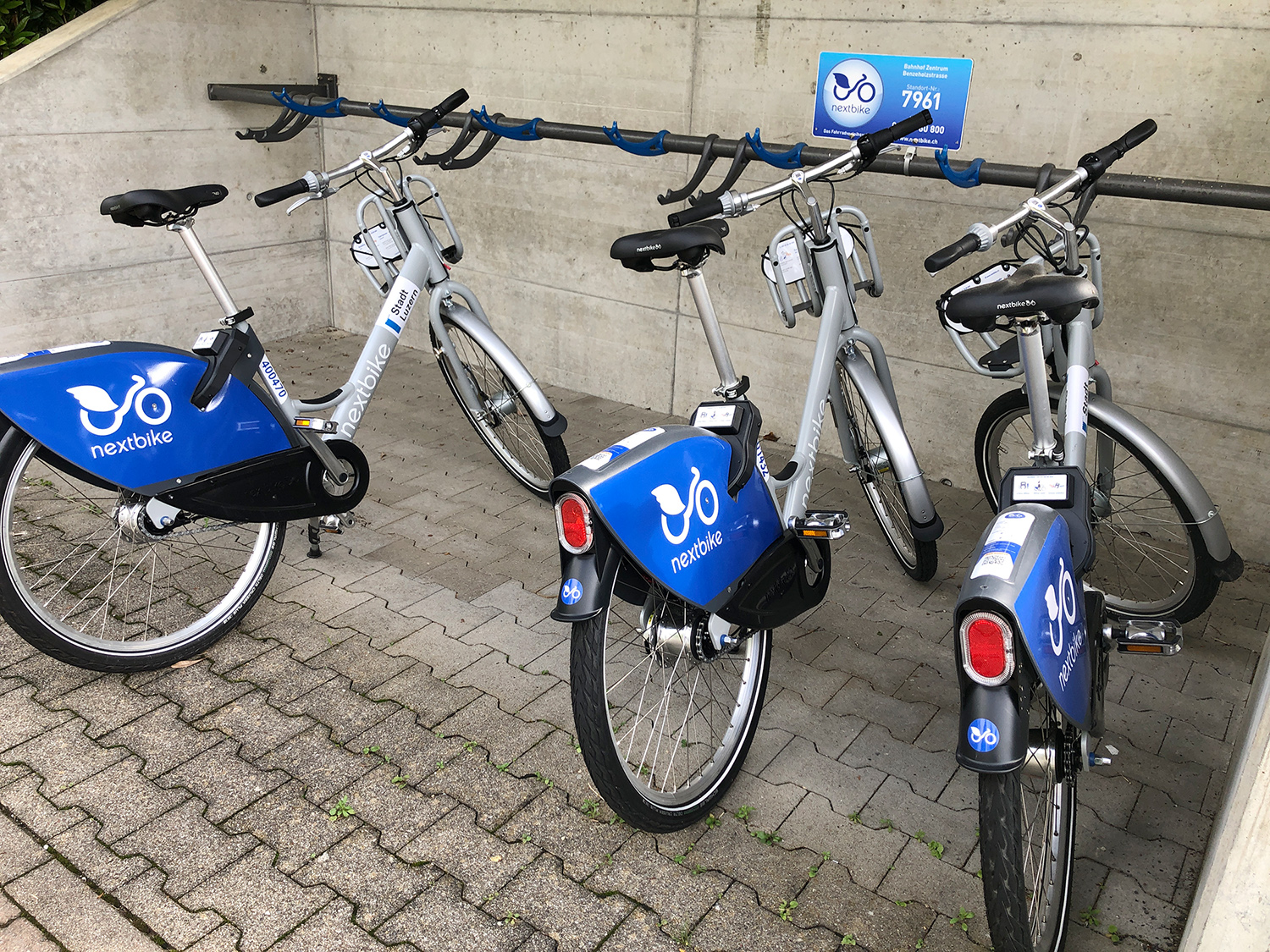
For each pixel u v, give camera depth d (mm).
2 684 2635
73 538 3408
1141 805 2295
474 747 2434
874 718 2594
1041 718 1870
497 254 5020
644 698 2635
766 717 2590
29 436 2352
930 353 3883
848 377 3074
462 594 3156
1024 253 3553
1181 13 3066
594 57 4348
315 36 5367
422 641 2889
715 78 4055
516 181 4805
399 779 2316
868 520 3713
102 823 2164
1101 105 3277
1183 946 1495
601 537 1814
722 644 2146
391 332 3250
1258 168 3086
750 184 4121
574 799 2270
